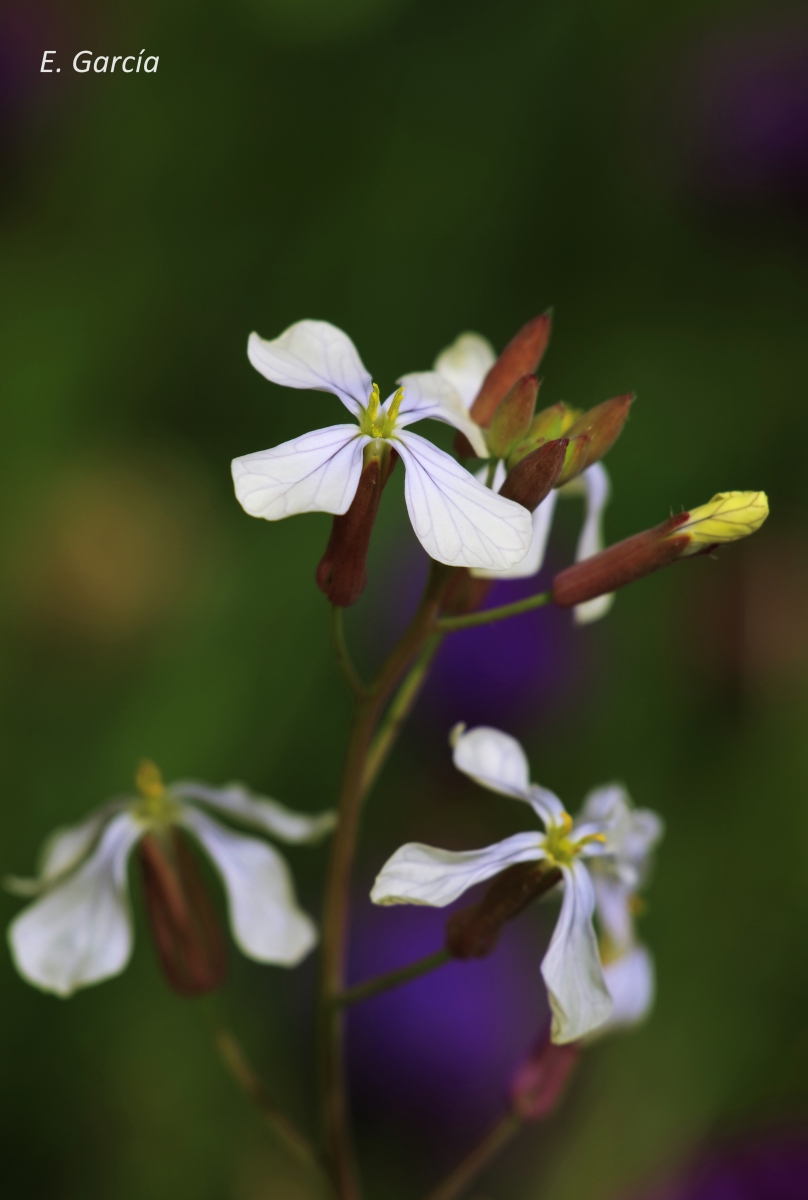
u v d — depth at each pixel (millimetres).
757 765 350
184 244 457
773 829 345
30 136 458
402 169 451
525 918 303
